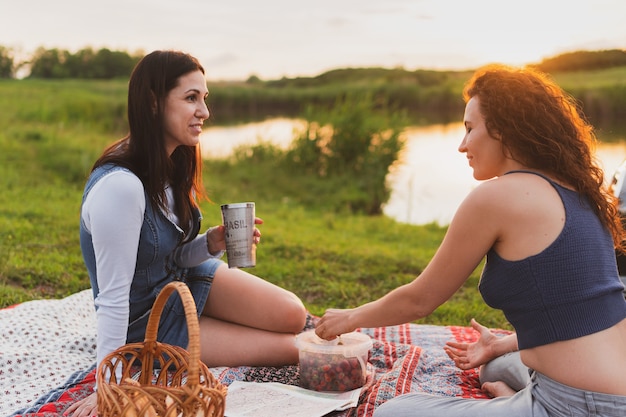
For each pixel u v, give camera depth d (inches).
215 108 1229.1
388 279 229.3
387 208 417.1
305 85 1418.6
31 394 115.3
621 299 86.4
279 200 412.8
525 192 86.2
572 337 83.8
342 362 114.6
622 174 140.7
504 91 90.9
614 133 595.2
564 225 84.5
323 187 436.8
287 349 129.1
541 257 84.2
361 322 101.9
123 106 740.0
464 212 89.5
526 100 89.8
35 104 679.1
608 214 89.9
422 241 306.7
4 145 441.1
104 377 94.8
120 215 103.7
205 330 128.1
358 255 255.9
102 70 1392.7
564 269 83.7
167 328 123.2
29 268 205.5
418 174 504.7
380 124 457.4
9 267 203.3
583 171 88.7
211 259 135.0
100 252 104.0
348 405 107.4
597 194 88.7
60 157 420.5
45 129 523.2
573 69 1117.1
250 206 112.8
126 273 104.7
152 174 111.7
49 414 106.3
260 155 484.7
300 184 444.1
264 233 284.4
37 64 1355.8
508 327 184.7
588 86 1005.8
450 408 91.2
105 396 84.3
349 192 425.7
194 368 83.3
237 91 1251.2
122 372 101.1
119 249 103.7
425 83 1312.7
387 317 99.0
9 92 842.8
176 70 111.4
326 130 466.9
